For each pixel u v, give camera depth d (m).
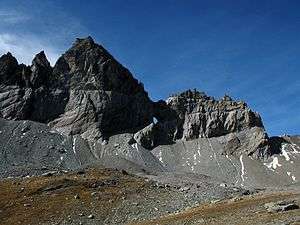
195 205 110.25
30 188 138.00
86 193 131.88
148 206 118.88
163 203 120.69
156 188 139.12
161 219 90.19
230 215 76.50
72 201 124.94
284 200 81.25
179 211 102.81
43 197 130.25
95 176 156.75
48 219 113.38
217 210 85.75
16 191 136.12
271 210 72.00
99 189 136.50
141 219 108.50
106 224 108.88
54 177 154.75
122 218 111.62
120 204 121.38
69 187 137.50
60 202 124.56
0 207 122.69
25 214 117.19
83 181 142.88
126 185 141.75
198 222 76.81
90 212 116.44
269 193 107.75
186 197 125.94
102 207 119.62
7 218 115.38
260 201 89.00
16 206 123.44
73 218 113.44
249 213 74.69
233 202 95.81
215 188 140.62
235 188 142.50
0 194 134.12
